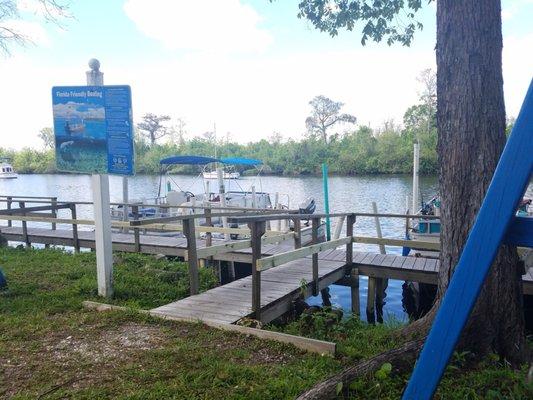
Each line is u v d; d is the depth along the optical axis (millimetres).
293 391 3406
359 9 8180
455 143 4176
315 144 68812
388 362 3576
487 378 3566
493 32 4004
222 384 3520
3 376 3709
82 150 6012
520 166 1904
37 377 3676
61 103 6016
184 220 6129
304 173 65375
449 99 4188
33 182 56625
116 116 5801
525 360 3996
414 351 3676
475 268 2008
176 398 3312
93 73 6176
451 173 4234
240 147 68938
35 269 7879
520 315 4160
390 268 8203
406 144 62094
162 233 13289
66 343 4414
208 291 6434
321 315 5602
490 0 3980
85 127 5953
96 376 3689
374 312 8492
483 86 4023
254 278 5496
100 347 4301
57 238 11367
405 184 45406
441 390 3404
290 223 13672
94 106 5871
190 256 6180
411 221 13508
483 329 3990
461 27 4023
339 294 10148
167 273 7516
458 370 3742
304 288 6703
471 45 4000
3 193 40969
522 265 4238
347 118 82250
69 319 5121
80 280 6961
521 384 3371
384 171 61781
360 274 8453
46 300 5914
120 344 4383
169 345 4340
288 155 66125
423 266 8234
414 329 4598
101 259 6164
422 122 64000
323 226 13953
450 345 2078
